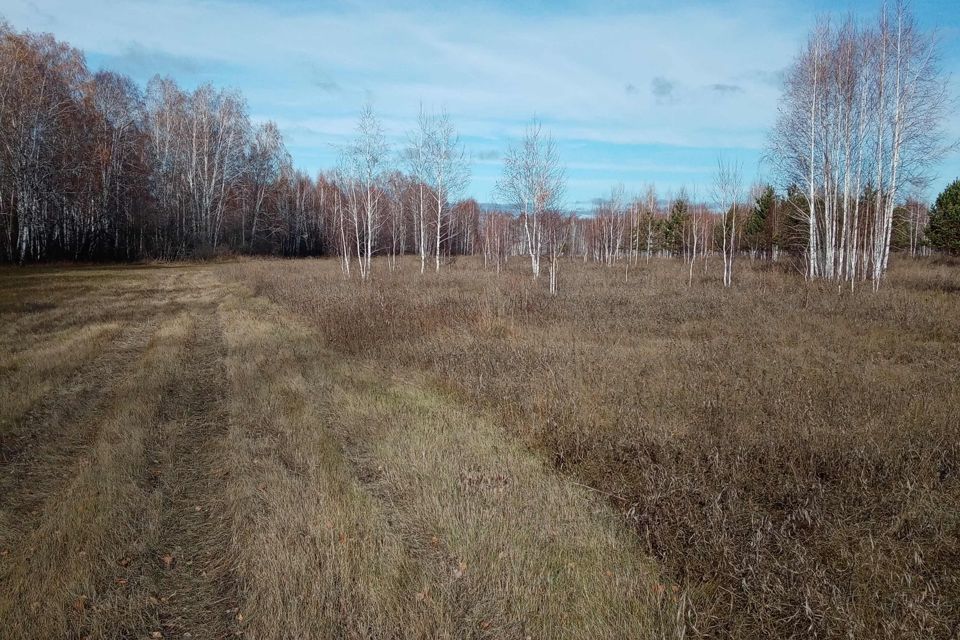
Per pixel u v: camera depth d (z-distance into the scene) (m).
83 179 35.16
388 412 6.27
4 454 5.32
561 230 26.86
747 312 12.88
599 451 5.13
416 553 3.70
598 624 2.99
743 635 2.99
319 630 2.97
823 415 5.79
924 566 3.45
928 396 6.25
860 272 21.11
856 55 20.50
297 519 4.00
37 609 3.17
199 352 10.01
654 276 24.20
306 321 12.25
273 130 55.09
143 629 3.11
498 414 6.15
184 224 44.12
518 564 3.48
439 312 11.41
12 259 32.44
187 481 4.87
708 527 3.85
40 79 31.30
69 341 10.34
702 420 5.73
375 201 26.25
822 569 3.38
